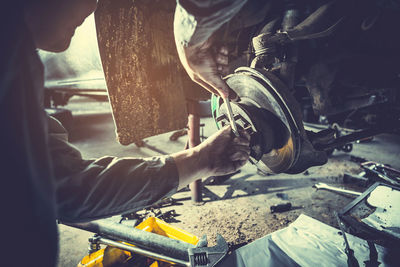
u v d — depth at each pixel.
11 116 0.41
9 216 0.42
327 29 1.09
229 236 1.75
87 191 0.66
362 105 1.71
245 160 0.85
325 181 2.57
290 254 1.30
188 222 1.93
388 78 1.57
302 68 1.51
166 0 1.22
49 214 0.46
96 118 6.39
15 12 0.40
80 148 3.84
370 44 1.50
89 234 1.82
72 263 1.54
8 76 0.39
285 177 2.70
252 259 1.28
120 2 1.07
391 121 1.36
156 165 0.74
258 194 2.36
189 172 0.77
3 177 0.40
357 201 1.65
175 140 4.21
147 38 1.19
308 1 1.25
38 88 0.49
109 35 1.08
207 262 1.19
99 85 2.32
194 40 0.62
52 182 0.48
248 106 0.94
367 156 3.22
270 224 1.88
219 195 2.36
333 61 1.46
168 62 1.30
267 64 1.07
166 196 0.75
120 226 1.39
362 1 1.21
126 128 1.20
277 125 0.94
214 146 0.82
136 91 1.20
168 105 1.34
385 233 1.37
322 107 1.52
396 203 1.62
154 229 1.63
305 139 0.85
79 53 2.09
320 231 1.46
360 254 1.27
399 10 1.32
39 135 0.47
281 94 0.83
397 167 2.86
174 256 1.24
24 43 0.44
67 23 0.57
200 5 0.52
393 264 1.19
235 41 1.41
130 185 0.69
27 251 0.44
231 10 0.55
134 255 1.32
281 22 1.26
